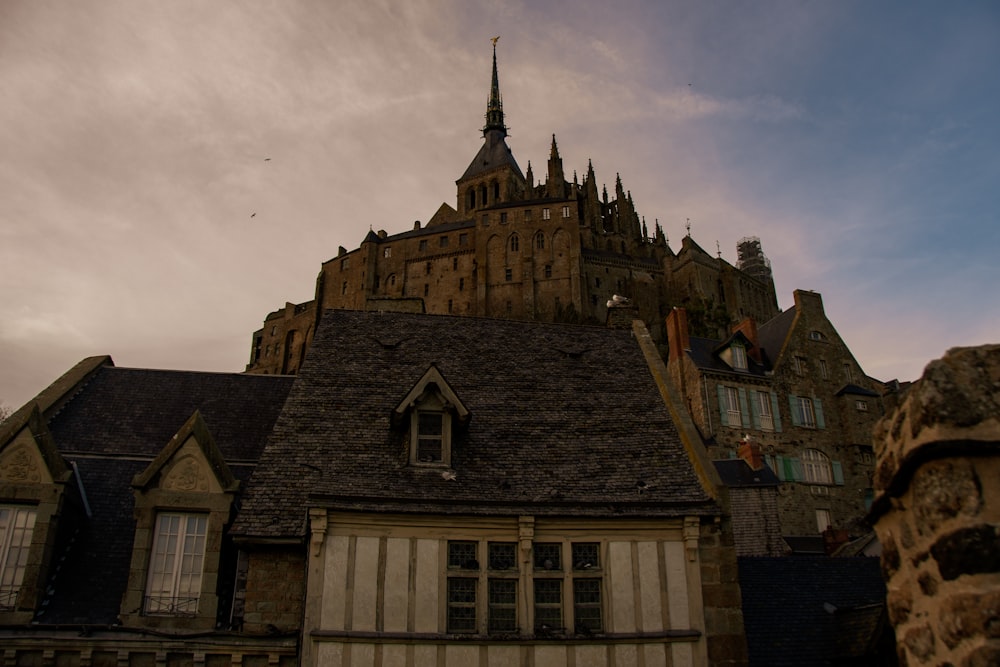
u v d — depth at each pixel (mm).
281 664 12594
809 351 54969
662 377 17984
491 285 123188
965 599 4164
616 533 13812
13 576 13219
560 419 16656
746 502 30453
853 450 51938
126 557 14055
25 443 13922
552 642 12852
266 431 17750
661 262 133125
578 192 148875
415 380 17484
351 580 12906
